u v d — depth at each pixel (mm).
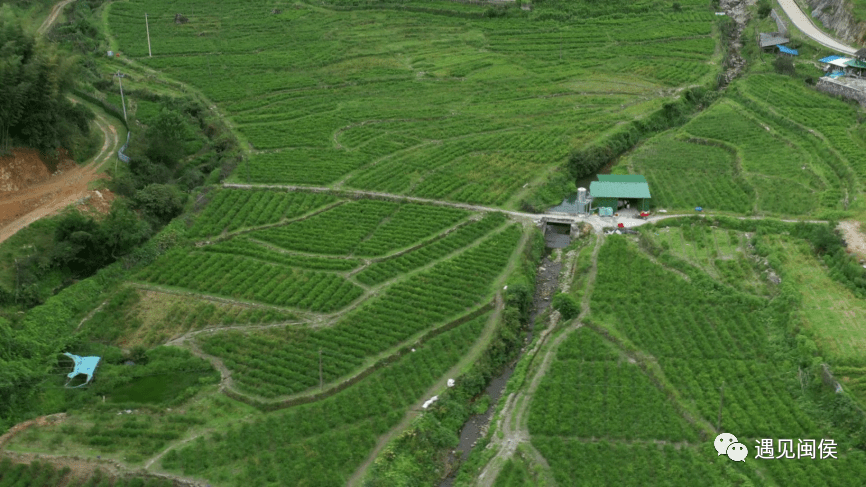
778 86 153000
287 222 106562
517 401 73312
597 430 68500
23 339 78812
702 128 137500
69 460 66250
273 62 173750
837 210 103438
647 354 77938
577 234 104562
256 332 83062
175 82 162500
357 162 125312
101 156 117375
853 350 75562
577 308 85188
